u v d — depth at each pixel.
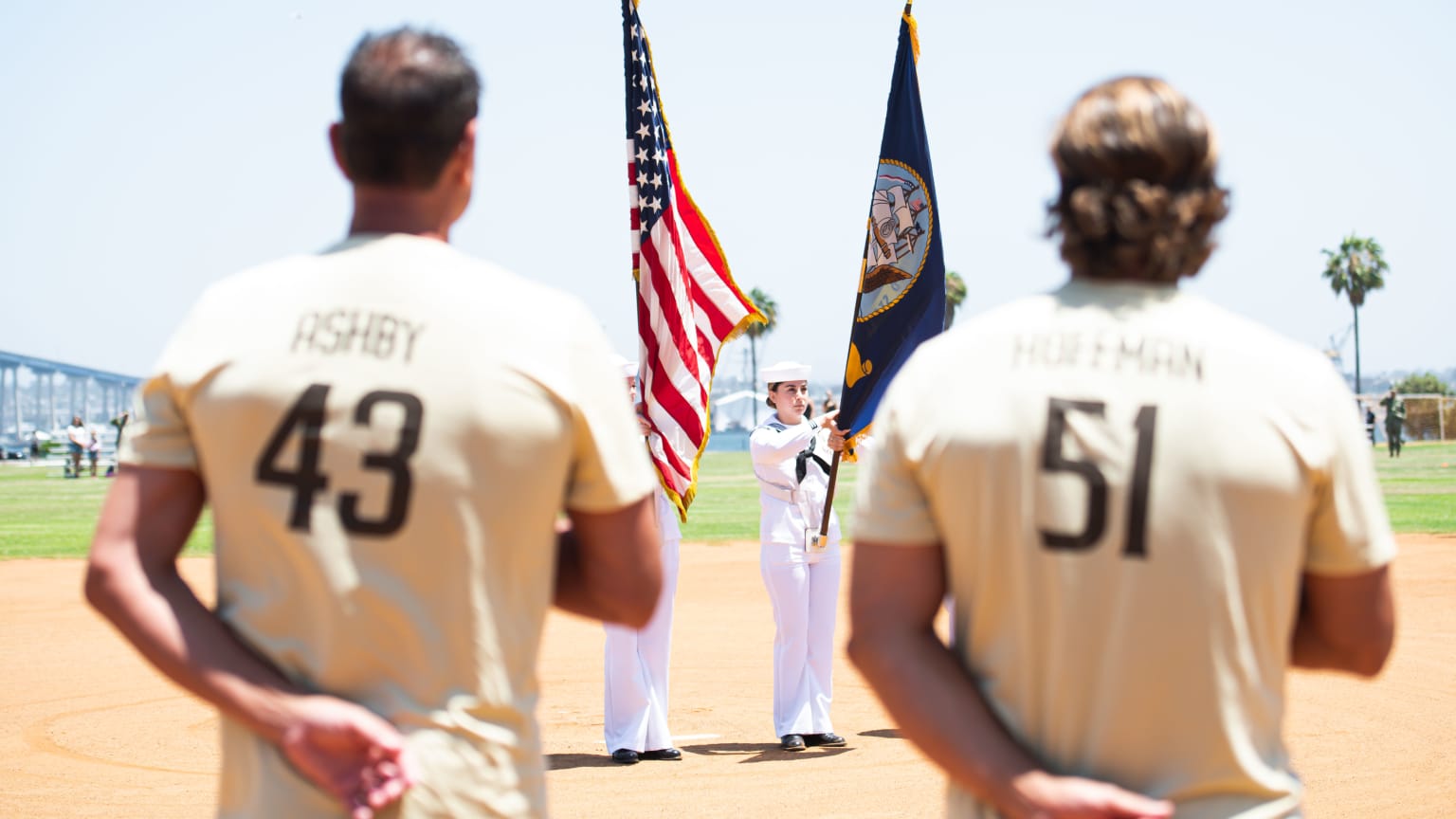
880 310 7.89
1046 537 2.28
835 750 8.31
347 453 2.38
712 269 8.60
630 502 2.57
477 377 2.41
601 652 12.46
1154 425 2.27
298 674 2.39
